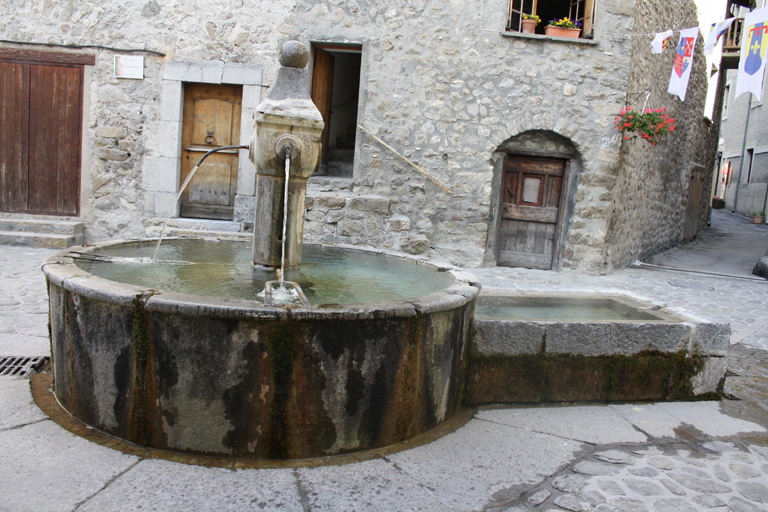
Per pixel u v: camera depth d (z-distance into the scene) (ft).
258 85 23.40
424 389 8.06
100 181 24.20
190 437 7.13
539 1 29.84
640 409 9.66
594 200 24.40
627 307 11.48
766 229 48.93
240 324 6.87
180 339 6.95
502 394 9.54
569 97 23.79
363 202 21.83
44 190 24.52
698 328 10.08
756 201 57.31
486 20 23.48
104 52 23.45
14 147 24.27
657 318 10.64
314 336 7.02
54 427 7.66
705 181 45.01
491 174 24.22
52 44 23.47
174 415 7.11
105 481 6.44
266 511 6.08
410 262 12.43
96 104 23.77
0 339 11.33
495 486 6.93
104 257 10.25
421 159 24.23
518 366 9.51
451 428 8.47
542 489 6.92
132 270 9.61
